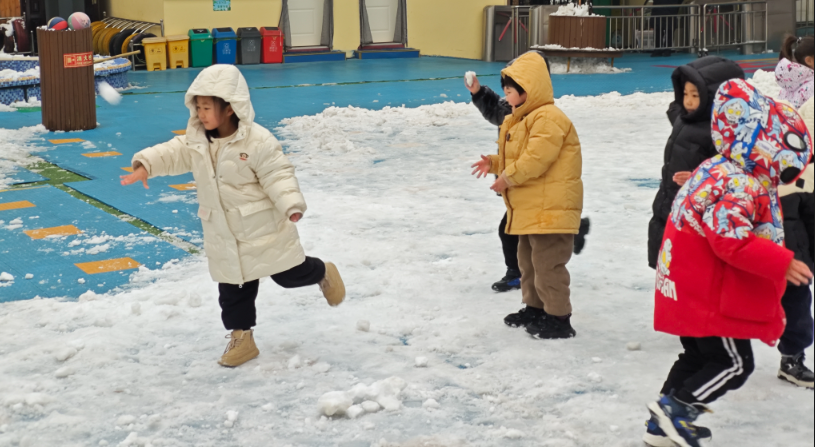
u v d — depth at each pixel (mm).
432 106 13922
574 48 20125
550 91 4293
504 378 3869
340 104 14664
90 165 9352
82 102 11742
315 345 4293
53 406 3609
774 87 13367
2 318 4613
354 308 4820
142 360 4102
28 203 7547
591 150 10156
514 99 4266
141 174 3881
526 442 3275
